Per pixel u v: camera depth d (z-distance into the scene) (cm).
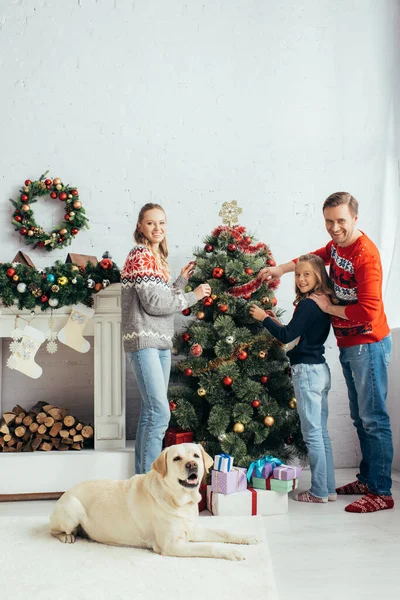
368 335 297
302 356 307
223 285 328
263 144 404
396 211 410
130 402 383
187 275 327
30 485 318
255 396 313
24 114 388
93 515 240
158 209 310
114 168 393
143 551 230
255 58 407
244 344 319
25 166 386
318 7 413
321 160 408
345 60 413
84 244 389
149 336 295
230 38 405
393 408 382
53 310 337
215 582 199
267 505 284
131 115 395
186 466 224
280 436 331
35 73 390
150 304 292
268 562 216
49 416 348
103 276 337
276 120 406
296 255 402
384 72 415
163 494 228
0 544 238
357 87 413
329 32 413
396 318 390
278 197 403
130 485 241
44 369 384
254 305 317
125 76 396
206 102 401
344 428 397
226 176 400
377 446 296
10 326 335
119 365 338
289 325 302
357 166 410
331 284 313
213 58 403
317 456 306
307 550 234
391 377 385
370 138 412
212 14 404
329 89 412
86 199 390
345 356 306
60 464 321
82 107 392
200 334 322
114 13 397
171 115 398
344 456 396
